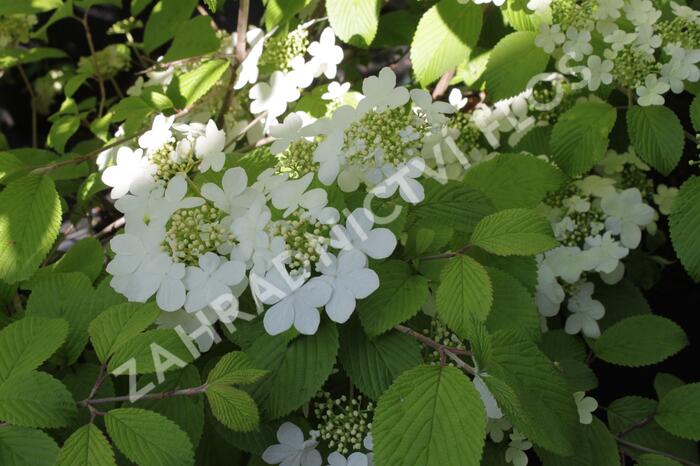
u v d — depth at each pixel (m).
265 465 0.30
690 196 0.35
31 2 0.46
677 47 0.35
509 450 0.33
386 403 0.24
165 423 0.24
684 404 0.34
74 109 0.50
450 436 0.23
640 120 0.36
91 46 0.52
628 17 0.36
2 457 0.24
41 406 0.24
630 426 0.36
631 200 0.40
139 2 0.51
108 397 0.27
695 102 0.35
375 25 0.38
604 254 0.38
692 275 0.35
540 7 0.36
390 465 0.23
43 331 0.26
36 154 0.45
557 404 0.26
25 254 0.32
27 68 0.71
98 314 0.29
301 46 0.41
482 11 0.37
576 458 0.32
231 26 0.68
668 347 0.36
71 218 0.49
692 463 0.35
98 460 0.23
